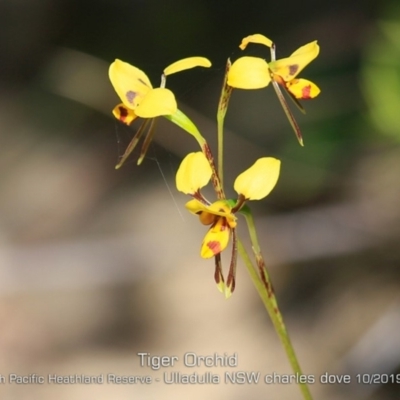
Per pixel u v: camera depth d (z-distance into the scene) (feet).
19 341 3.13
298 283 3.18
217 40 4.73
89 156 4.28
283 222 3.29
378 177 3.16
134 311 3.22
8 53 5.10
